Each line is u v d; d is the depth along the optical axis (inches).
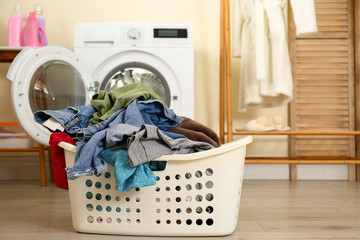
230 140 92.3
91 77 88.0
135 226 48.7
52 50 82.2
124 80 91.5
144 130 45.6
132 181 45.2
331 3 106.7
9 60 89.1
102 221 49.6
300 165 105.3
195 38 107.7
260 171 105.7
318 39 107.0
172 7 107.4
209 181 50.0
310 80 106.9
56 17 106.3
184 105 89.7
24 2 106.3
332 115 107.0
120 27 90.4
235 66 108.1
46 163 105.3
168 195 48.1
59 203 71.1
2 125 95.0
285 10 107.8
